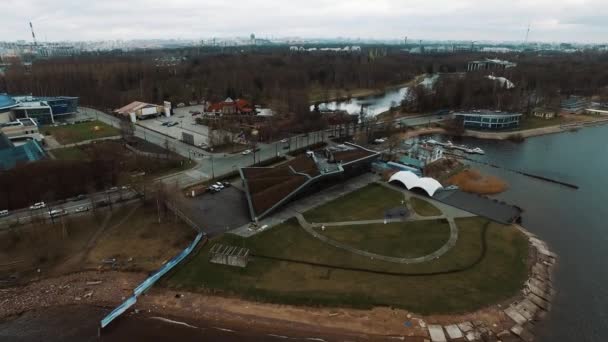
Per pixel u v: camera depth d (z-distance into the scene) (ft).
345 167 393.29
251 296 230.27
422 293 231.91
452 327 209.67
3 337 206.18
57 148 493.77
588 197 381.19
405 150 505.25
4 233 289.12
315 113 636.48
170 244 281.33
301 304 224.33
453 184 407.85
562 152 533.55
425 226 309.63
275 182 355.56
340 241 286.46
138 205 336.49
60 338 205.98
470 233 299.38
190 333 209.36
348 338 205.36
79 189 353.92
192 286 238.89
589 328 213.25
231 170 423.64
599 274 258.78
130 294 236.02
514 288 238.89
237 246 275.59
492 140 594.24
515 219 328.70
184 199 348.79
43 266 257.34
